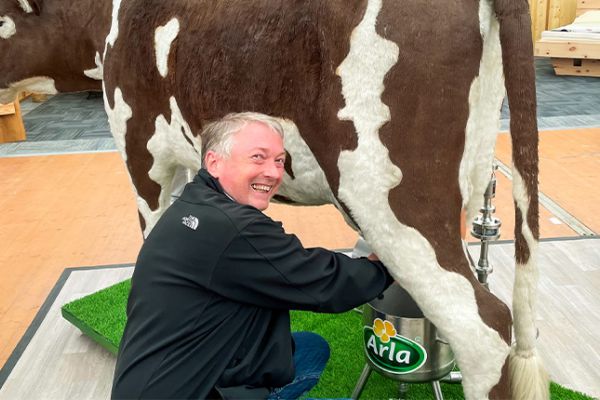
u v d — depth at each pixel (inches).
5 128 218.4
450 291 55.4
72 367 92.2
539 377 55.6
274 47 58.6
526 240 54.1
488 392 55.3
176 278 53.7
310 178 61.2
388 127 53.7
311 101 57.2
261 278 52.4
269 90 59.8
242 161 54.5
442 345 69.2
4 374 91.0
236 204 53.6
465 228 59.7
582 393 79.6
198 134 69.1
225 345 54.3
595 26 308.2
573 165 169.2
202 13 65.0
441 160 53.9
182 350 53.7
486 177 59.0
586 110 229.1
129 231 142.6
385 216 55.6
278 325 56.2
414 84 52.2
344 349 91.8
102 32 83.7
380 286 56.9
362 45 53.0
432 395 81.1
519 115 51.7
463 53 51.8
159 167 80.2
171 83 69.9
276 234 52.8
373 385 83.6
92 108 273.9
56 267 126.4
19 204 160.7
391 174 54.5
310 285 53.2
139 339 55.3
